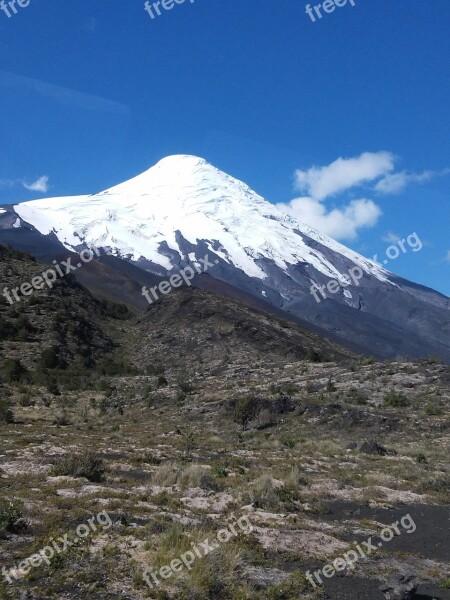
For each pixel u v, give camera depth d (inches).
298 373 2237.9
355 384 1919.3
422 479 904.9
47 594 344.8
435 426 1445.6
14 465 751.7
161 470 728.3
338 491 787.4
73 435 1215.6
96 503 554.3
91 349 3127.5
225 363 2849.4
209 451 1083.9
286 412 1589.6
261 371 2423.7
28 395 1934.1
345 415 1513.3
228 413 1662.2
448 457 1151.0
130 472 786.2
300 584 406.9
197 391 2047.2
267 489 671.8
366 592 418.0
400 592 400.5
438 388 1807.3
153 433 1382.9
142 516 532.4
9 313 3056.1
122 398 2059.5
